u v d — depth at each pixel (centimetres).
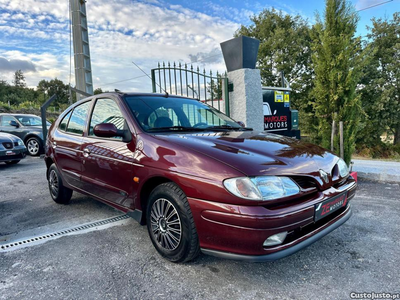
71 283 212
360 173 552
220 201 193
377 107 2034
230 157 208
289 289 203
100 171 298
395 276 217
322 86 552
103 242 283
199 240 209
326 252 257
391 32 2188
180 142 236
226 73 647
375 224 318
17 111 2508
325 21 542
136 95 317
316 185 217
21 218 353
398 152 1888
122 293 199
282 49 2455
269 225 181
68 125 379
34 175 636
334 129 551
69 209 386
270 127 757
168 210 232
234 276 220
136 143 260
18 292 201
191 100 366
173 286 207
